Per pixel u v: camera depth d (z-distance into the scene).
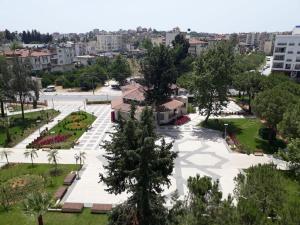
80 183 33.88
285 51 93.38
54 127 55.12
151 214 20.14
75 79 102.31
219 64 50.53
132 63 150.75
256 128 52.69
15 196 31.20
